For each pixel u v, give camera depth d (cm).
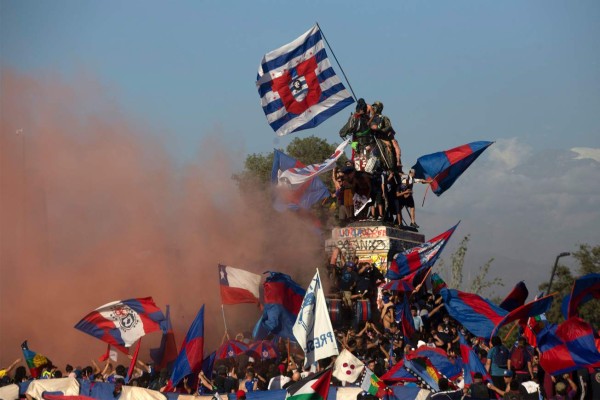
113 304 3306
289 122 4284
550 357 2834
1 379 3262
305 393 2603
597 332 2964
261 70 4253
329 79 4262
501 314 3306
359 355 3369
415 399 2928
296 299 3431
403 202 4150
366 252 3909
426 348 3103
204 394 3067
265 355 3369
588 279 2830
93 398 3030
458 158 4000
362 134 4022
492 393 2961
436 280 3859
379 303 3803
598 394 2927
